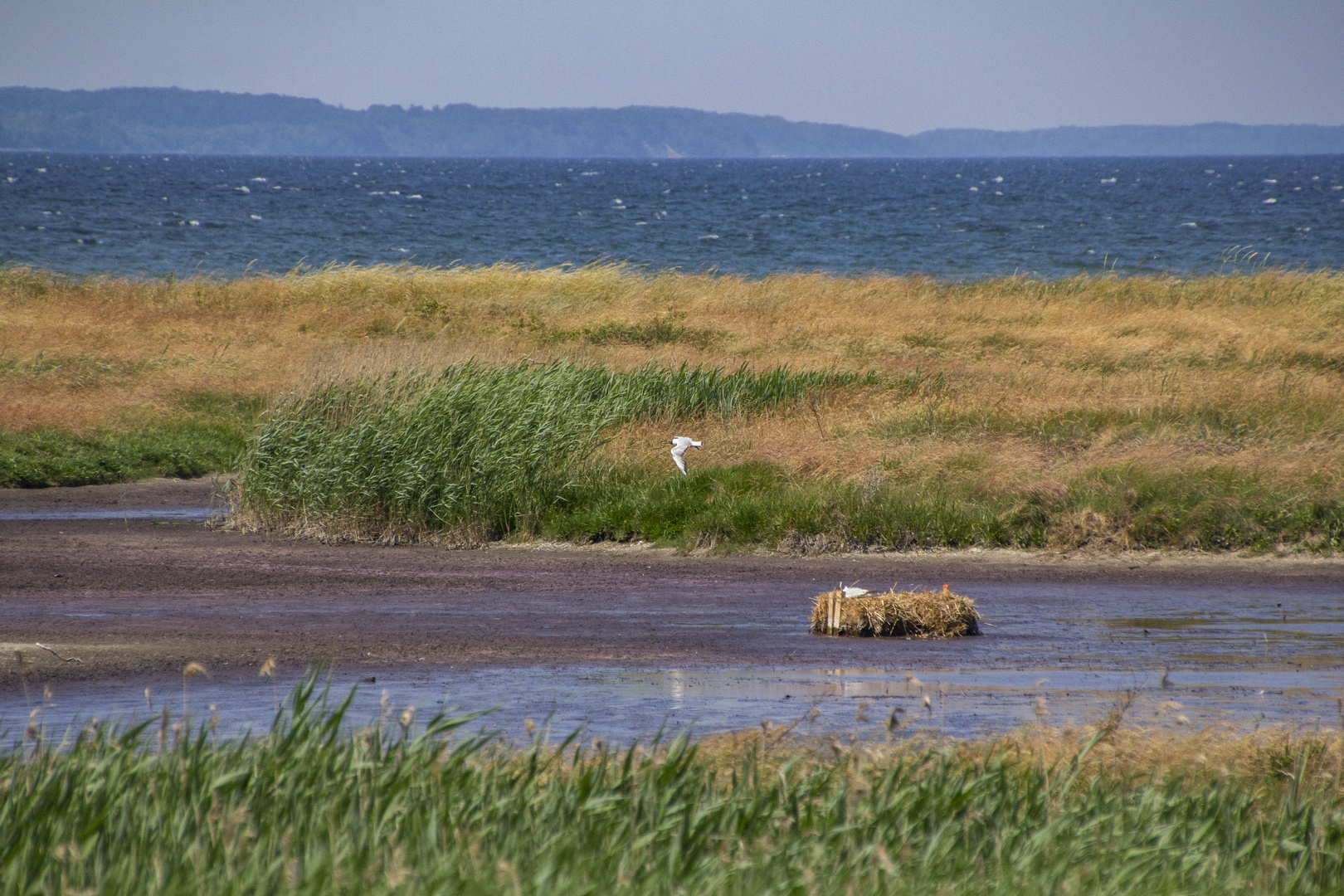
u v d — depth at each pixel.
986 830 6.41
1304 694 10.67
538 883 5.38
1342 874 6.31
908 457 19.66
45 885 5.44
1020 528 17.67
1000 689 10.87
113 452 23.47
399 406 19.20
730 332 35.09
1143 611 14.21
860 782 6.31
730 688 10.87
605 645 12.52
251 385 28.92
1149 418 22.78
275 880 5.39
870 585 15.44
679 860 5.82
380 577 15.80
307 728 7.22
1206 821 6.77
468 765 7.32
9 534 17.80
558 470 19.09
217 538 18.08
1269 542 17.22
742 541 17.62
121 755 6.76
